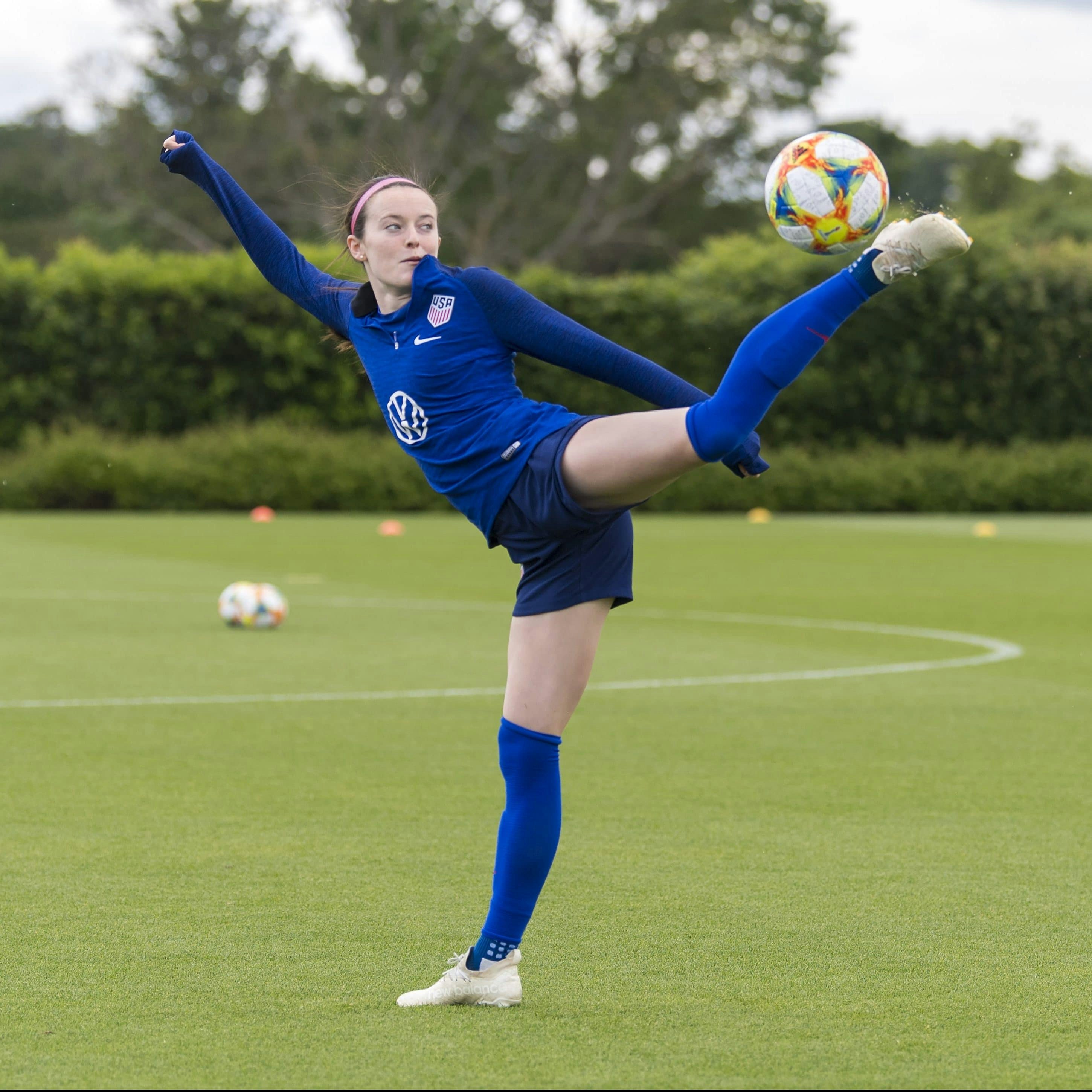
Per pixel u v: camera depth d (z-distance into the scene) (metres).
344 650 43.28
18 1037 13.72
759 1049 13.49
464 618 51.47
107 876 19.70
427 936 17.08
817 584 64.81
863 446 133.75
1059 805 24.47
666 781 26.28
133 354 122.62
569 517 14.40
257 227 17.20
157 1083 12.57
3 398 120.56
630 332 129.12
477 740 29.95
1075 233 190.12
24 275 120.81
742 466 14.55
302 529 98.88
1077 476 129.88
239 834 22.11
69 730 30.58
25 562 72.69
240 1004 14.70
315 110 199.75
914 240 13.50
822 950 16.64
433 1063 13.06
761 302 130.50
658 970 15.92
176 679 37.50
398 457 121.94
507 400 14.84
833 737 30.55
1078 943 16.97
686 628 49.56
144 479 116.94
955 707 34.28
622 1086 12.52
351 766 27.27
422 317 15.02
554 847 14.81
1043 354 135.75
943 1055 13.37
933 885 19.58
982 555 81.19
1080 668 40.69
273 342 123.38
